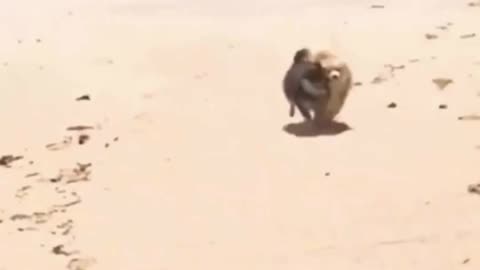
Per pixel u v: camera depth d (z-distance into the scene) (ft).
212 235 26.78
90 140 38.01
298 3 67.41
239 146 35.29
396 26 55.52
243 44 53.67
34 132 39.91
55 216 29.66
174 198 30.17
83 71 49.90
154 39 56.29
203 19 62.34
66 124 40.75
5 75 49.75
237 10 65.67
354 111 38.99
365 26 56.13
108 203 30.35
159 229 27.66
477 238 24.71
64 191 32.01
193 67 49.75
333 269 23.57
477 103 38.65
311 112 38.70
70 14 67.05
